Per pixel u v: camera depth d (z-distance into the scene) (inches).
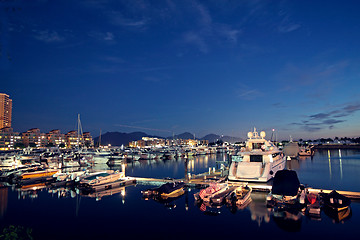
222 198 1105.4
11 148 7603.4
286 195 1015.6
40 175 1994.3
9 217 1041.5
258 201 1134.4
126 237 824.9
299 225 871.7
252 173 1349.7
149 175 2278.5
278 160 1694.1
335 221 893.8
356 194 1103.6
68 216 1042.7
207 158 4662.9
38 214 1074.7
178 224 924.6
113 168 2977.4
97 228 907.4
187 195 1339.8
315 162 3248.0
